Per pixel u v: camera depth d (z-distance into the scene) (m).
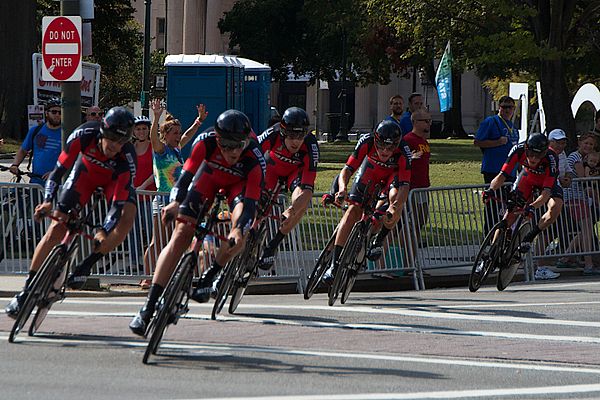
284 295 27.11
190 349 17.17
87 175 17.66
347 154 89.12
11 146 86.38
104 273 26.39
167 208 16.72
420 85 175.12
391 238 28.77
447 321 21.03
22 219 26.59
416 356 17.22
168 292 15.81
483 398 14.01
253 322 20.48
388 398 13.71
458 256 29.72
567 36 48.72
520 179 26.67
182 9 176.50
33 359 15.88
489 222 30.09
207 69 49.12
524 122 44.59
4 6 91.62
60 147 29.11
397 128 22.53
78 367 15.33
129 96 130.12
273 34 133.62
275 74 138.00
